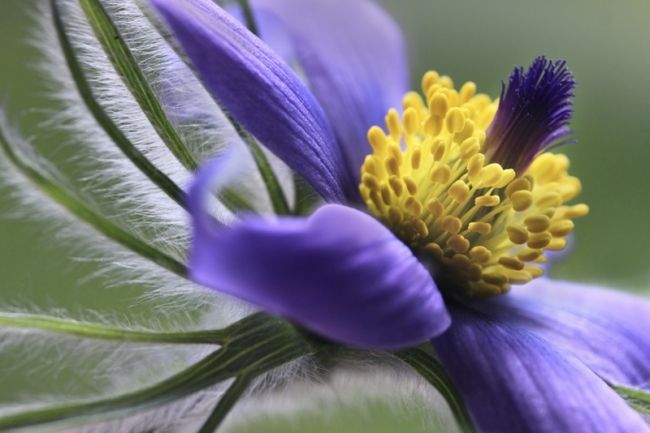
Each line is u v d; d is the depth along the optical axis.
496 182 0.16
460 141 0.16
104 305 0.18
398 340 0.14
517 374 0.16
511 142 0.16
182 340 0.15
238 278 0.13
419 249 0.16
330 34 0.18
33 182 0.15
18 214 0.15
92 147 0.16
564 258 0.18
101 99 0.15
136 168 0.15
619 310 0.17
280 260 0.14
